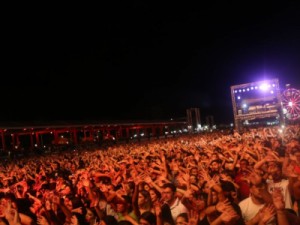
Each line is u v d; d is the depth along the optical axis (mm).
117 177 10719
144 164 11578
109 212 7652
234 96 41938
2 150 49156
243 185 7996
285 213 5016
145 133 95938
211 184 6199
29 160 35188
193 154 13523
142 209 6789
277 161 7715
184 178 7996
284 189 6711
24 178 14383
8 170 21797
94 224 7027
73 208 7539
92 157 25625
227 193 6465
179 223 5797
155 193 7062
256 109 40781
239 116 41469
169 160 13438
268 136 22031
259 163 8211
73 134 73125
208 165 10094
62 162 22781
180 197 6930
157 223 5969
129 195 7797
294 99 39562
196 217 5812
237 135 25203
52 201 7891
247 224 5566
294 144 10891
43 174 14734
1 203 7703
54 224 7539
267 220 5227
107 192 8109
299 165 7832
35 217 7531
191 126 85750
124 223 6152
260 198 5965
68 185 9719
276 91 39844
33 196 9266
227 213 5383
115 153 26156
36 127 60031
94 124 72688
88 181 9008
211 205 6055
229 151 12414
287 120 39781
